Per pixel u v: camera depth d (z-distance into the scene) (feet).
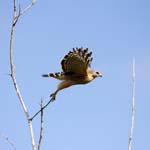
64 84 53.31
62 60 53.01
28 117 47.93
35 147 46.52
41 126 47.11
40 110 47.88
